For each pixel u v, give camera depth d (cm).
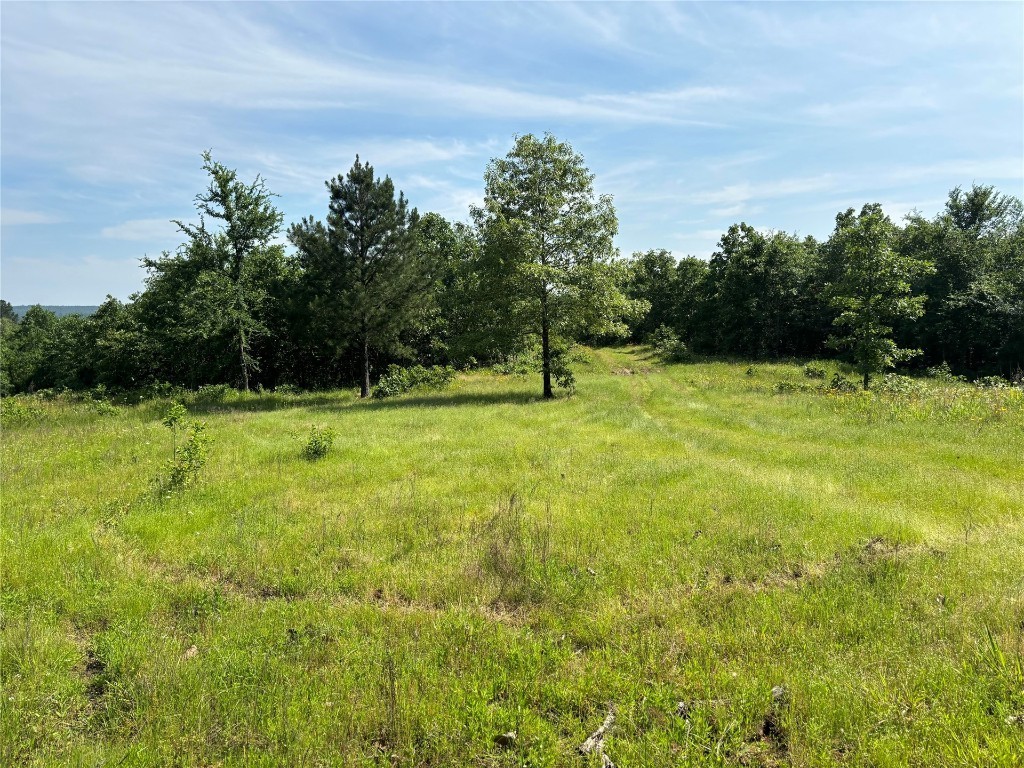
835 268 4059
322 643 448
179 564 616
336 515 756
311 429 1454
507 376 3400
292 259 3322
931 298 3553
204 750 331
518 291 2181
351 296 2470
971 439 1137
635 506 766
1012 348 3272
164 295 2884
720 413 1658
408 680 388
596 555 606
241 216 2602
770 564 586
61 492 870
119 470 1002
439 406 1970
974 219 4316
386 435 1347
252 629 470
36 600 521
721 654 424
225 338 3045
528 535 665
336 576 580
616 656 421
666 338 5016
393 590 550
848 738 327
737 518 710
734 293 4406
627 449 1161
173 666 405
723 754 320
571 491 852
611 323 2258
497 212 2142
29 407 1875
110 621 489
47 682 394
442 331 3434
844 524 680
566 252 2209
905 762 301
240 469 996
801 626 449
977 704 340
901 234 3703
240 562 612
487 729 343
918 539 639
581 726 351
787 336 4369
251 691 380
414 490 865
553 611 500
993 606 465
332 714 356
